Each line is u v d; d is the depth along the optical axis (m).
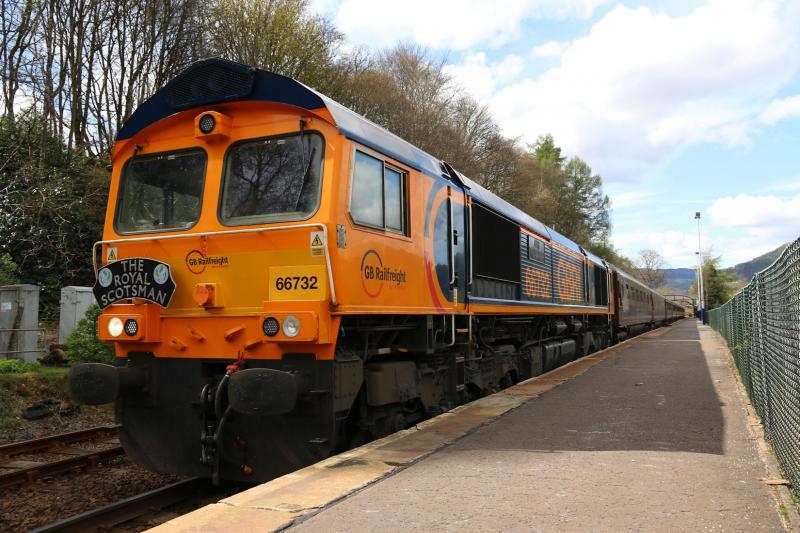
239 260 6.10
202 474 6.18
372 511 4.38
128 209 6.94
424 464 5.66
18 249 21.00
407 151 7.63
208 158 6.54
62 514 6.24
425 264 7.75
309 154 6.08
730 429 7.12
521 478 5.15
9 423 9.96
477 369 10.22
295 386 5.39
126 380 6.18
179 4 25.81
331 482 5.08
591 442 6.53
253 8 25.59
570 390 10.46
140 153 6.98
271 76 6.24
